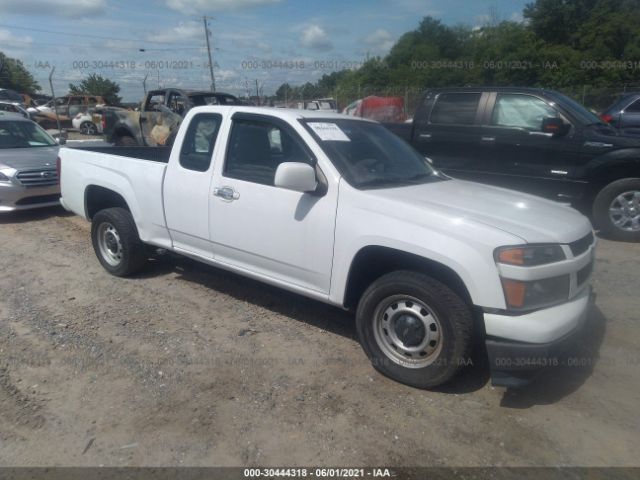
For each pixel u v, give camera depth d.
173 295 5.28
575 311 3.41
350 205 3.80
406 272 3.58
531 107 7.42
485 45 39.91
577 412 3.40
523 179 7.51
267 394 3.58
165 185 4.98
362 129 4.72
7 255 6.59
